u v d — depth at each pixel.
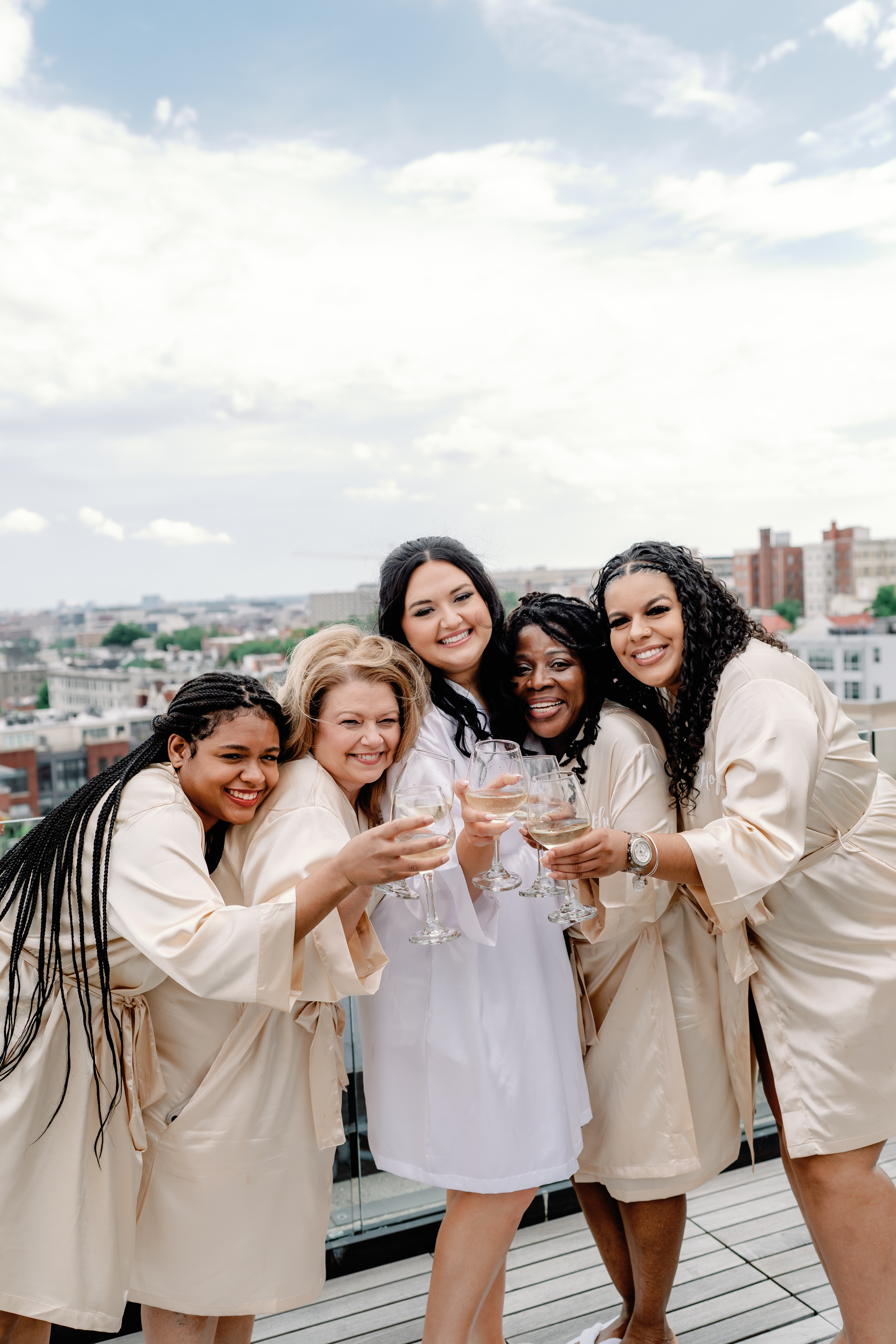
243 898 1.42
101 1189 1.28
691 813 1.59
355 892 1.32
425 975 1.48
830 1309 1.87
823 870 1.54
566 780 1.32
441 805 1.25
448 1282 1.44
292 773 1.43
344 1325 1.89
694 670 1.54
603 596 1.65
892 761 2.27
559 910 1.44
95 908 1.26
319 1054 1.42
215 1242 1.34
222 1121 1.34
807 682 1.55
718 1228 2.16
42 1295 1.24
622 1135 1.59
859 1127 1.50
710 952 1.63
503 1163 1.42
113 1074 1.30
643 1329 1.69
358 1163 2.09
